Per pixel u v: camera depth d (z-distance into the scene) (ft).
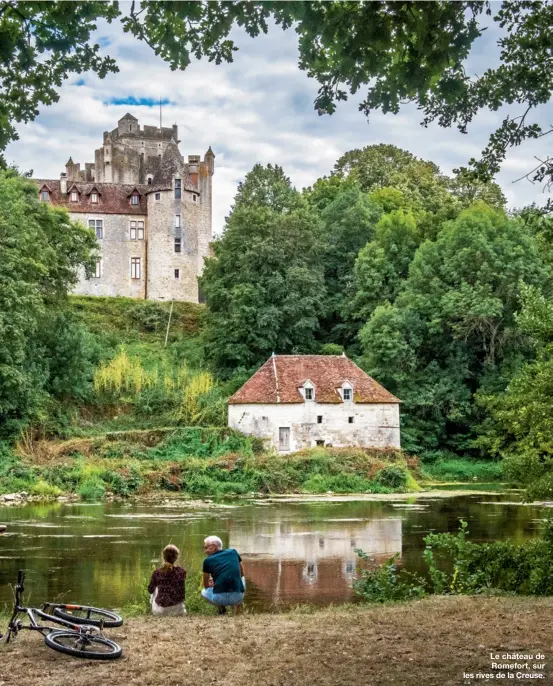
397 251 274.57
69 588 73.72
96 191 318.86
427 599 57.82
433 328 236.43
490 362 233.35
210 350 264.93
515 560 66.39
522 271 228.43
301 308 260.01
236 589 54.24
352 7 38.60
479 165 47.70
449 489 191.01
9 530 114.93
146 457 190.80
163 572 53.21
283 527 119.85
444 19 38.63
